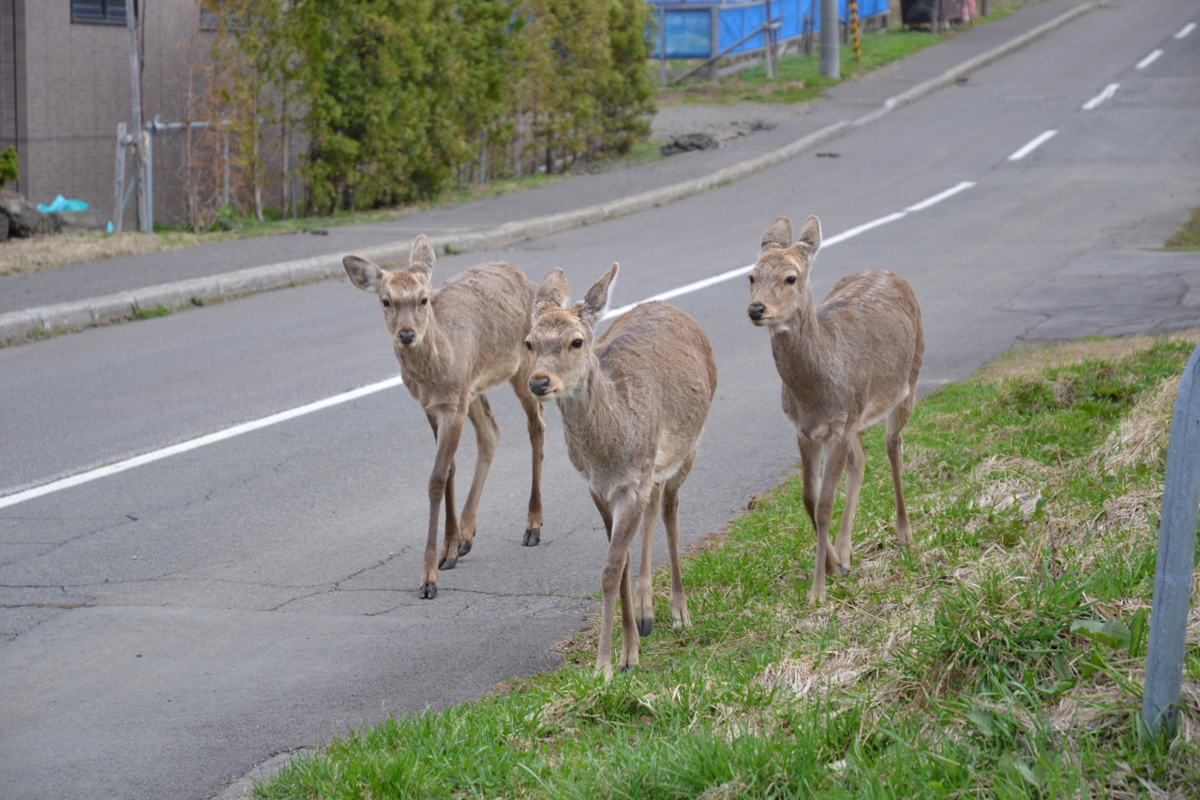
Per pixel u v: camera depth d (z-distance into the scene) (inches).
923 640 356.2
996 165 1802.4
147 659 459.2
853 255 1246.3
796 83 2556.6
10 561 556.7
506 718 373.7
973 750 301.6
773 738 327.3
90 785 369.1
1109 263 1144.8
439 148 1622.8
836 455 483.5
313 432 747.4
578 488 661.3
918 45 2955.2
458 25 1652.3
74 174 1556.3
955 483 575.5
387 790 337.1
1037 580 369.7
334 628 485.7
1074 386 689.0
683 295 1089.4
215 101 1464.1
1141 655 324.8
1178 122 2025.1
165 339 977.5
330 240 1327.5
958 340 903.7
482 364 599.2
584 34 1851.6
